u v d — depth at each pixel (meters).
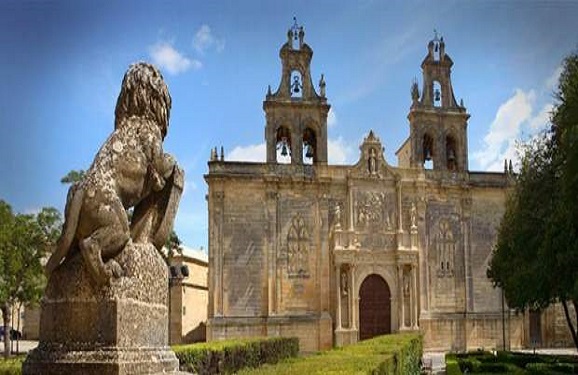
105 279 7.92
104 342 7.81
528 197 37.00
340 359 18.05
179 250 62.94
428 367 41.81
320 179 57.69
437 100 62.25
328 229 57.50
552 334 60.50
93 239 7.87
